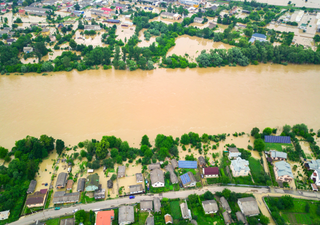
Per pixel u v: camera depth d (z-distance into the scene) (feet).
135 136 581.53
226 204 428.56
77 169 498.28
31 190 445.37
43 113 641.40
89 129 595.88
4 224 396.37
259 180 484.74
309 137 581.94
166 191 458.09
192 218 410.93
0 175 449.89
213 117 650.84
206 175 486.38
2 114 632.79
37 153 506.89
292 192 466.70
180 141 566.36
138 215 413.39
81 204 431.02
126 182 475.31
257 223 403.54
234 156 531.91
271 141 577.02
